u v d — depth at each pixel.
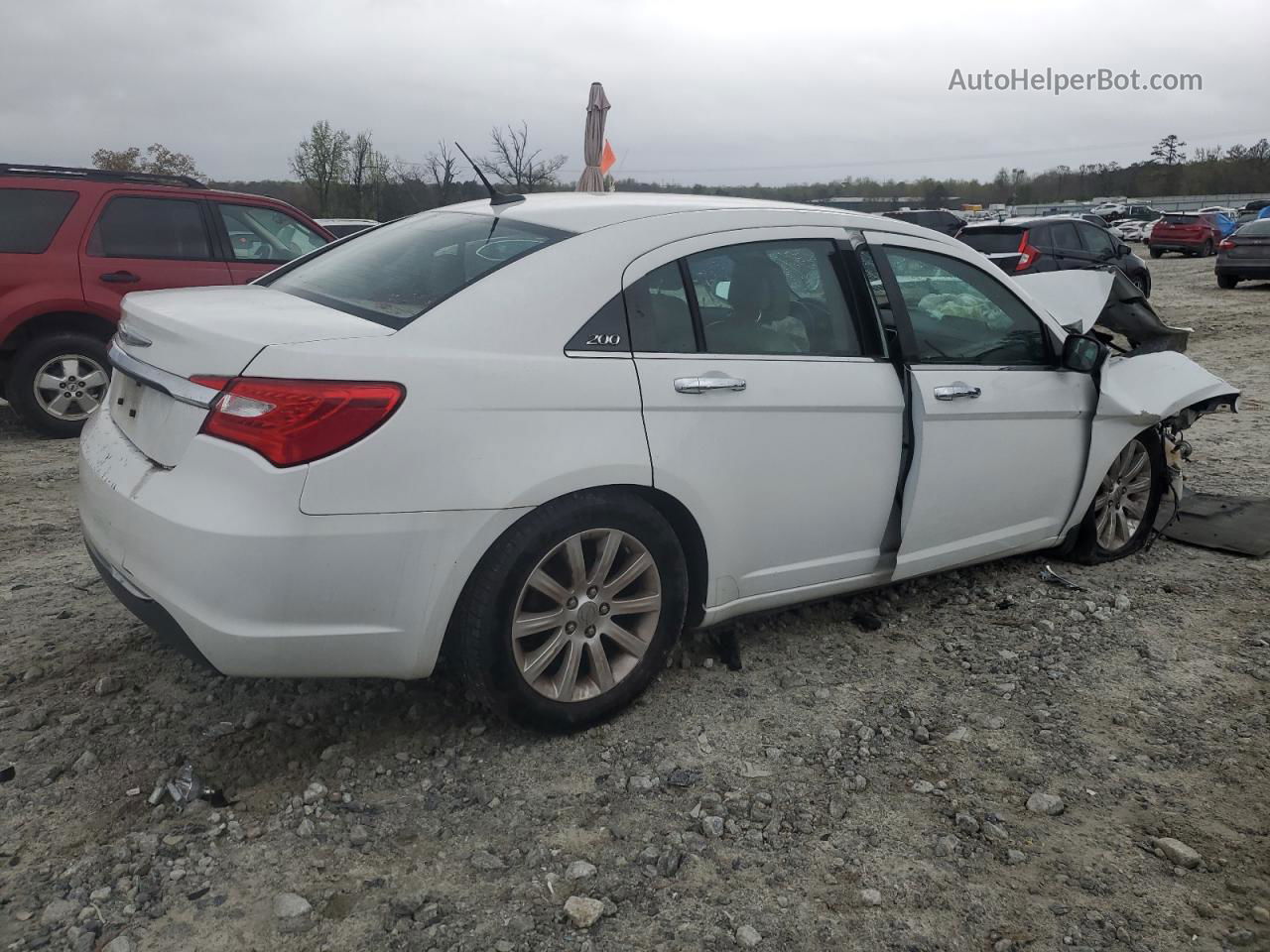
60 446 7.37
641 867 2.65
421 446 2.78
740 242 3.53
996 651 4.00
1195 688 3.72
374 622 2.83
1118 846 2.80
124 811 2.82
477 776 3.03
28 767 3.02
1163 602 4.51
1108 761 3.23
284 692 3.47
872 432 3.75
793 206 3.82
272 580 2.67
